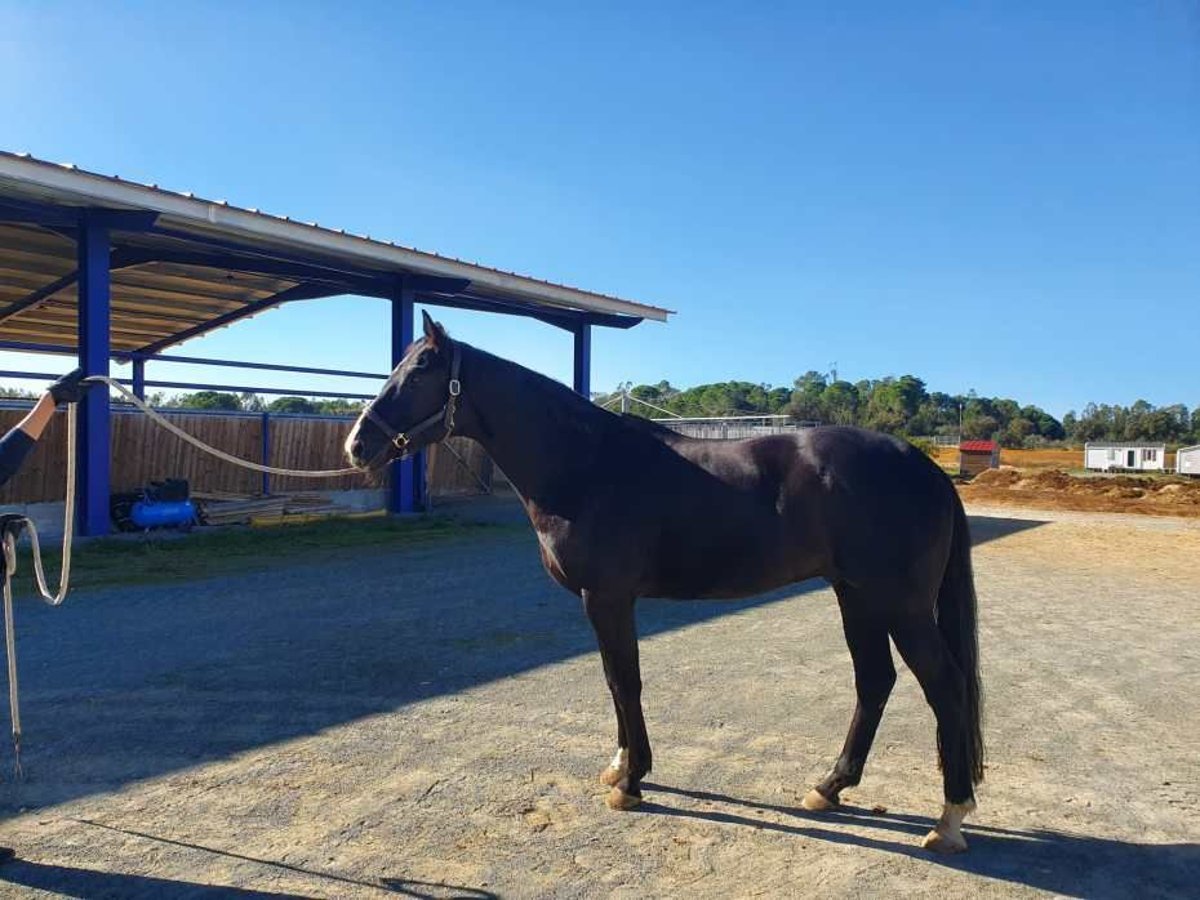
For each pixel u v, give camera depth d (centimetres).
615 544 374
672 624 782
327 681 576
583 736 474
